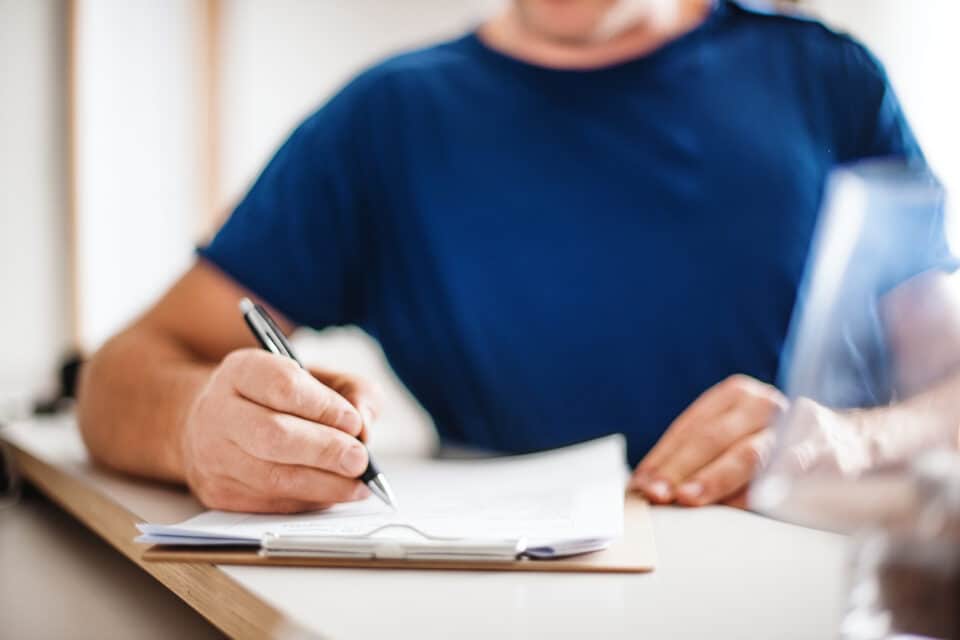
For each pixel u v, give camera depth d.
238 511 0.62
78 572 0.70
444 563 0.51
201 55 2.56
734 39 1.09
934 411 0.38
